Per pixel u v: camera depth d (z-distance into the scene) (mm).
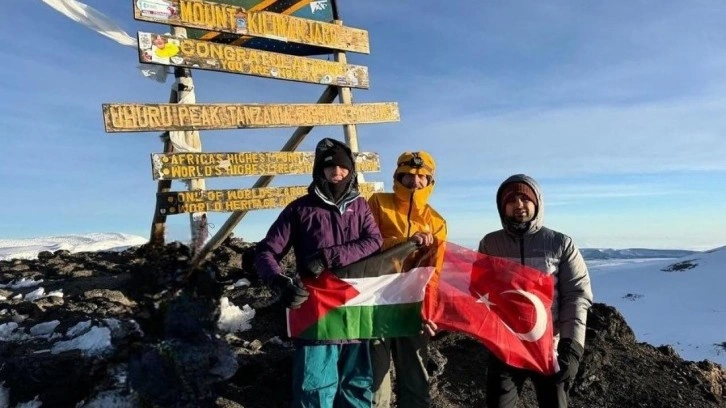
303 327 3668
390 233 4152
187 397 3848
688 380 6328
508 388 3928
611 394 5762
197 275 4801
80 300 5430
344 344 3742
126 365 4129
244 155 6312
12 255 9172
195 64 5828
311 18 7168
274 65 6578
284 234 3658
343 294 3756
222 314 5184
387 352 4059
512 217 3896
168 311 4383
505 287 3963
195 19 5852
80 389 4055
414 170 4105
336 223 3703
